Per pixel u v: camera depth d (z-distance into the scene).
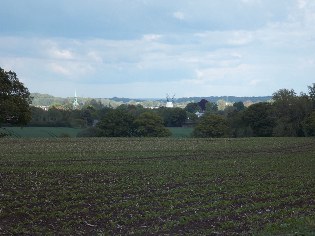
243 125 122.12
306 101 110.81
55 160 45.16
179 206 21.19
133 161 44.81
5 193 24.55
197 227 17.05
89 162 43.38
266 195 24.17
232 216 18.98
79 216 19.11
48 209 20.50
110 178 31.50
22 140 80.69
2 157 47.75
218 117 119.25
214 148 63.34
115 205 21.22
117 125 119.31
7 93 49.47
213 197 23.45
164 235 15.67
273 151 58.66
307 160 45.78
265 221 17.75
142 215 19.28
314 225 16.38
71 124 140.38
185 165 40.78
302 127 110.38
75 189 26.28
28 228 16.91
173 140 83.44
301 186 27.50
